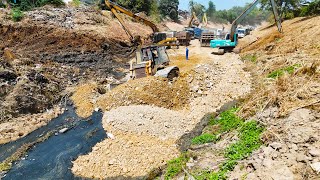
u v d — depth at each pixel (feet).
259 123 37.86
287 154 28.48
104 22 123.65
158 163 39.24
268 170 27.17
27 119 53.62
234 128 41.83
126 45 112.68
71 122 53.42
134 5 175.73
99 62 93.25
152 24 114.42
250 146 33.60
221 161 33.24
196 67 70.18
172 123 47.98
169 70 61.93
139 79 61.16
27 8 122.01
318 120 32.22
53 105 60.13
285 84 43.83
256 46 93.86
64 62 88.28
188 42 117.80
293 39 82.38
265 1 143.74
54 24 106.01
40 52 91.81
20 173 39.55
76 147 44.88
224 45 97.04
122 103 56.03
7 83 57.72
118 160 39.99
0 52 77.66
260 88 52.95
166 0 237.25
